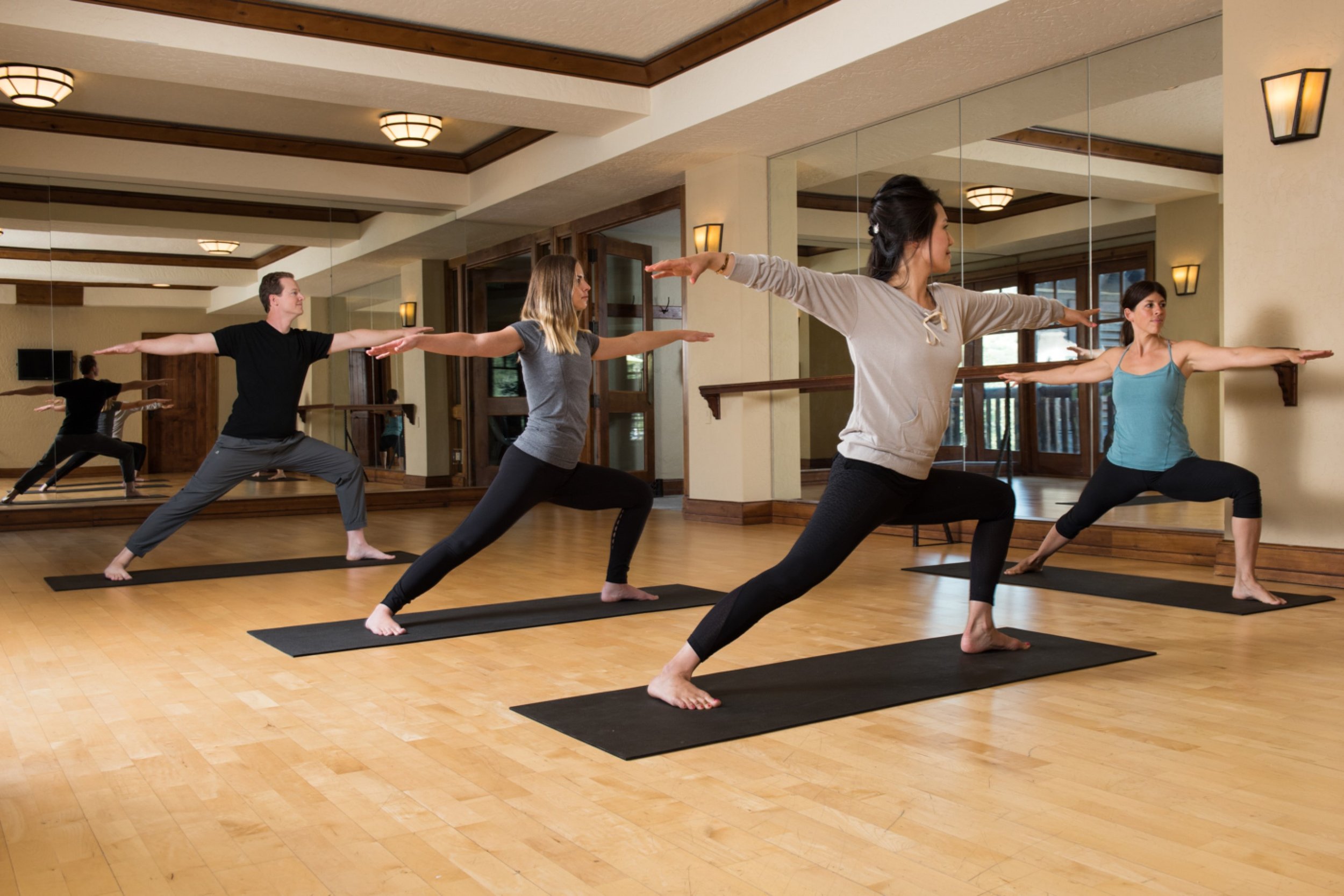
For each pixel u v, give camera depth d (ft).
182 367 24.79
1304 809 5.80
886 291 7.70
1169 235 15.72
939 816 5.77
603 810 5.95
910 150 19.54
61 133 22.97
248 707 8.38
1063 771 6.49
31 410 23.40
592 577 15.42
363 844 5.51
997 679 8.74
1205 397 15.35
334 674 9.46
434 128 23.35
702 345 23.93
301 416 26.58
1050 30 15.34
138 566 17.12
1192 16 14.84
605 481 12.21
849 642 10.48
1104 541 16.72
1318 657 9.52
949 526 18.80
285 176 25.48
